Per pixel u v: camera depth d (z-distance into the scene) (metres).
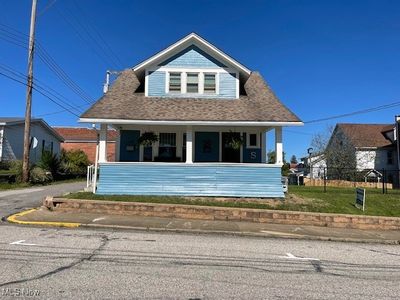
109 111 15.99
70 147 48.44
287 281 6.34
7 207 14.06
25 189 21.03
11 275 5.95
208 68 18.12
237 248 9.09
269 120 15.88
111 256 7.53
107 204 13.54
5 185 21.78
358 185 30.17
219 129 18.62
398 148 37.59
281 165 15.95
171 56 18.09
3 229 10.20
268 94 18.61
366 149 41.00
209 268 6.96
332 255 8.88
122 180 15.65
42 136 35.66
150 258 7.54
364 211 14.69
